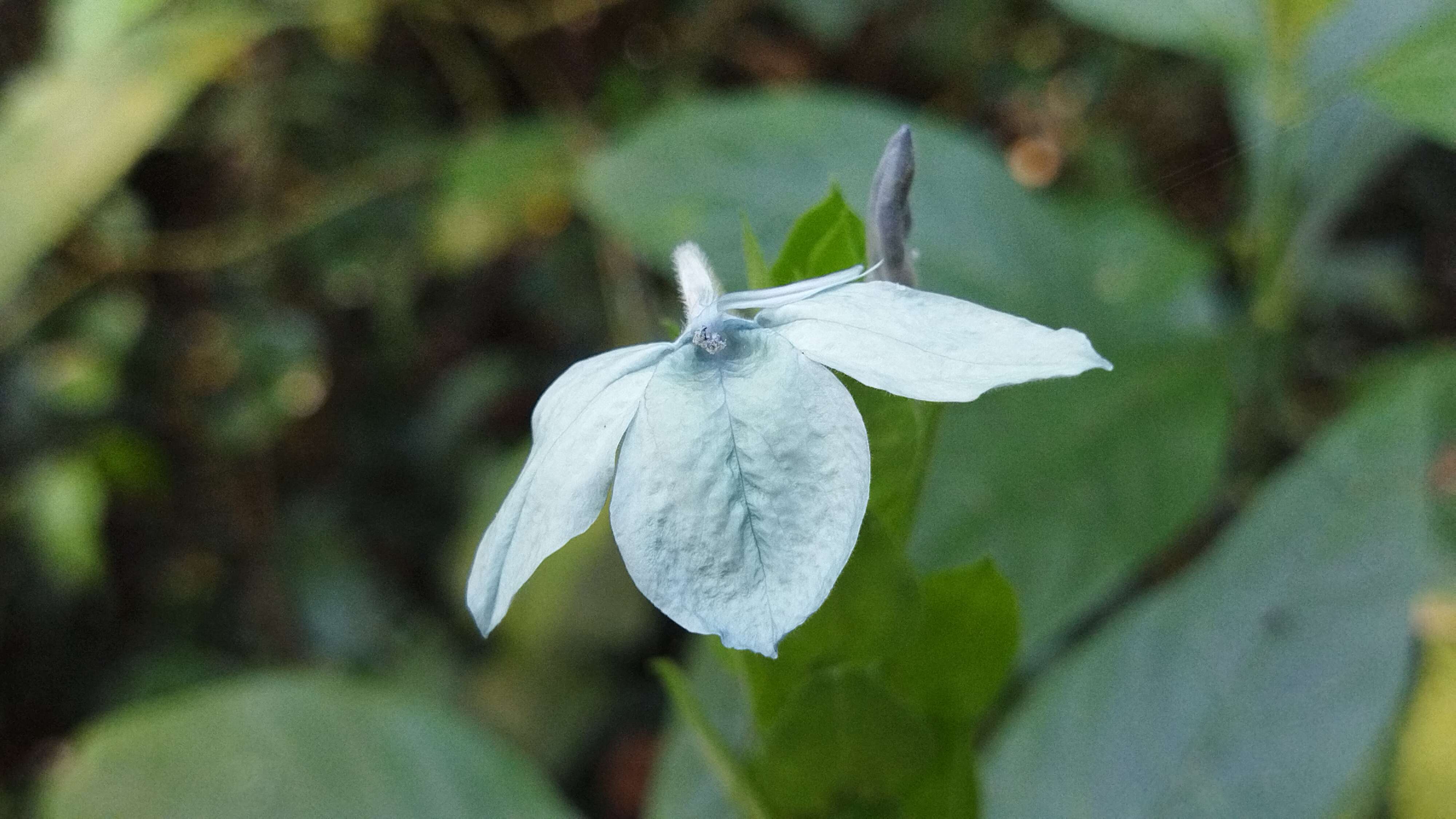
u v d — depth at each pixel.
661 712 0.43
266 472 0.48
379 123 0.47
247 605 0.48
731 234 0.25
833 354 0.15
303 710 0.23
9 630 0.47
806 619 0.14
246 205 0.46
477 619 0.15
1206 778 0.19
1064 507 0.22
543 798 0.22
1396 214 0.39
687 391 0.15
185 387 0.48
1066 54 0.43
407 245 0.47
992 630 0.16
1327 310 0.37
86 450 0.46
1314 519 0.19
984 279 0.25
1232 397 0.24
